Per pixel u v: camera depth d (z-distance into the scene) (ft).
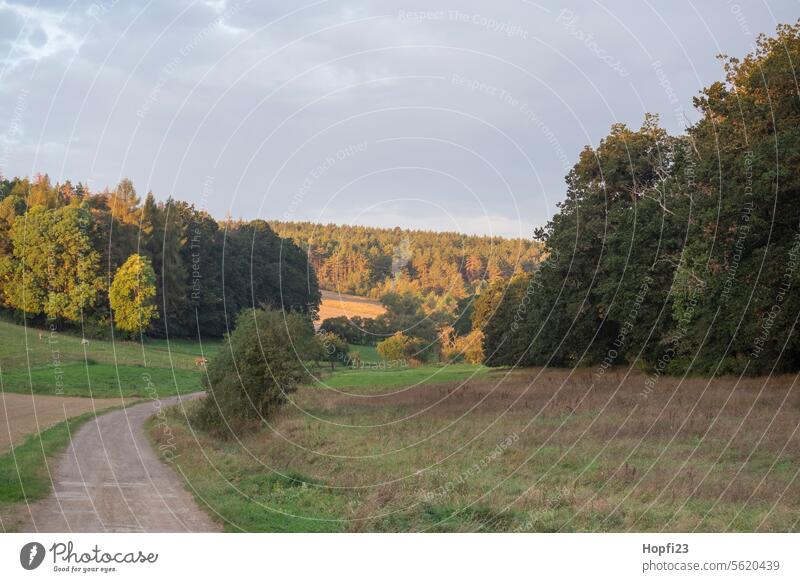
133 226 267.80
